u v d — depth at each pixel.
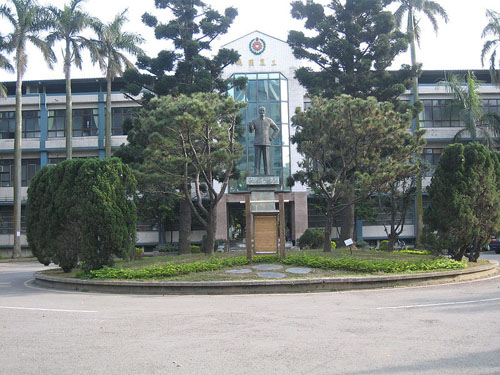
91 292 13.89
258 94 34.09
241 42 34.56
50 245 16.56
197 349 6.44
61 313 9.67
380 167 16.73
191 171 20.59
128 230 16.02
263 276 13.90
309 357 5.94
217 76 27.75
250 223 16.08
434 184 17.36
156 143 16.33
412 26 30.11
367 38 25.70
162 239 35.59
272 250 16.61
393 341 6.68
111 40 30.34
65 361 5.96
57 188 16.52
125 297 12.56
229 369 5.50
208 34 26.09
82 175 15.76
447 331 7.26
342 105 16.89
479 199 17.03
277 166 33.69
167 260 16.89
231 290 12.96
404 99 37.09
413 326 7.68
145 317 9.02
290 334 7.28
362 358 5.84
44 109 38.00
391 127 16.56
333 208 18.80
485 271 16.45
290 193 33.72
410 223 36.97
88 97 37.84
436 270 14.96
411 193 23.28
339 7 26.22
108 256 15.58
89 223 15.38
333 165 20.09
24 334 7.59
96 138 37.50
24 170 38.38
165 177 17.55
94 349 6.52
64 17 29.98
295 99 34.41
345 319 8.45
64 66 30.17
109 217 15.37
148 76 25.98
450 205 16.72
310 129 17.91
